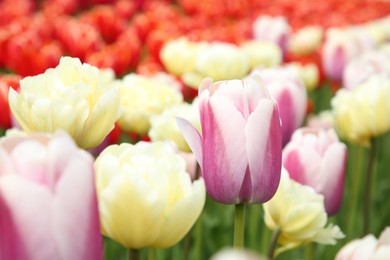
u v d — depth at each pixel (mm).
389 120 921
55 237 429
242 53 1090
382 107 914
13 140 447
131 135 921
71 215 430
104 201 525
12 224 425
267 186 560
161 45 1311
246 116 553
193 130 568
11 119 929
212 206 1126
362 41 1560
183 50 1127
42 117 577
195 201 535
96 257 447
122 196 521
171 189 537
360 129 935
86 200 435
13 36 1358
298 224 676
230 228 1119
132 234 533
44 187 425
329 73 1422
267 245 876
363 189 1369
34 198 423
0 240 430
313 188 718
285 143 857
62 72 607
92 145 591
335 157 714
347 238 1071
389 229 576
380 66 1194
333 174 718
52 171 429
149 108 842
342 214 1289
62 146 428
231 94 559
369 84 930
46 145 444
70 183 428
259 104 542
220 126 548
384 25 2135
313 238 690
